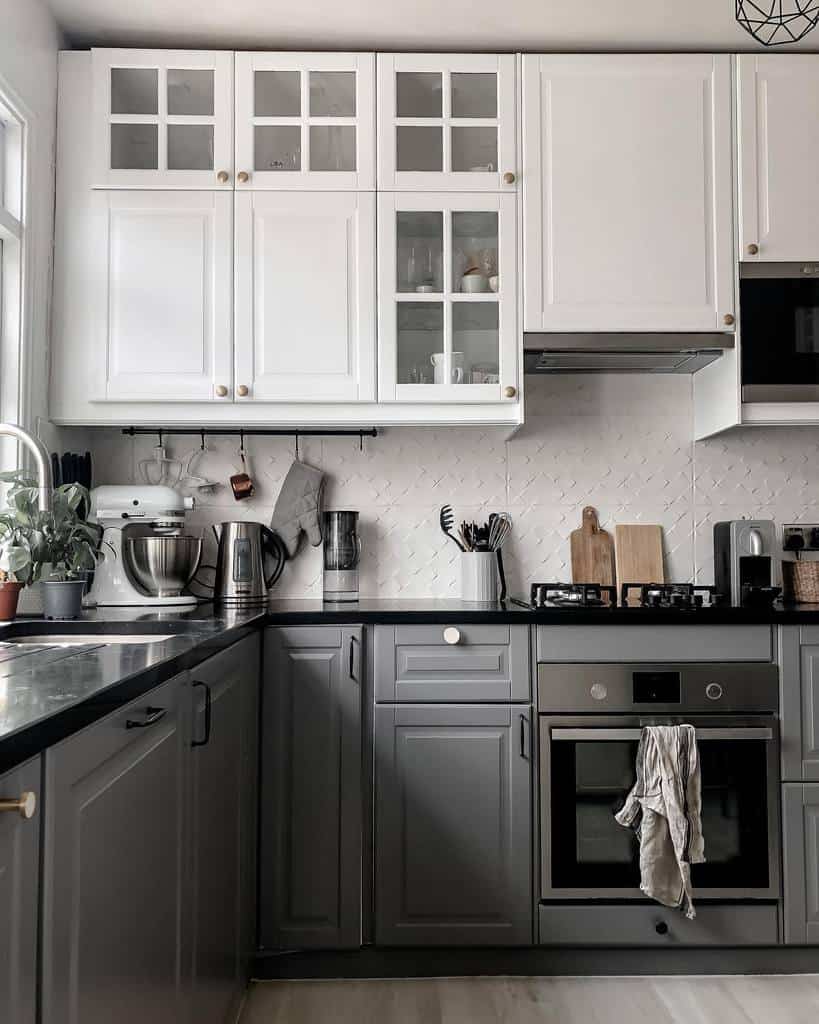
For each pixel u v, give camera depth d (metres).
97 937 0.94
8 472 1.93
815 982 2.12
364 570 2.73
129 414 2.36
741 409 2.43
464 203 2.40
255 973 2.14
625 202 2.42
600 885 2.13
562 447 2.78
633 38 2.45
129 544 2.35
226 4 2.26
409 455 2.76
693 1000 2.02
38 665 1.18
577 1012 1.96
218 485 2.71
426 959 2.16
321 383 2.37
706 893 2.13
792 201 2.44
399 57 2.41
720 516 2.78
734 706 2.17
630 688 2.17
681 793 2.07
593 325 2.40
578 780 2.16
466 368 2.41
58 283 2.34
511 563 2.75
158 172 2.37
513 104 2.42
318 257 2.38
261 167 2.40
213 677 1.59
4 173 2.15
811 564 2.60
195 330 2.35
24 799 0.69
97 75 2.37
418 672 2.18
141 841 1.11
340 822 2.15
